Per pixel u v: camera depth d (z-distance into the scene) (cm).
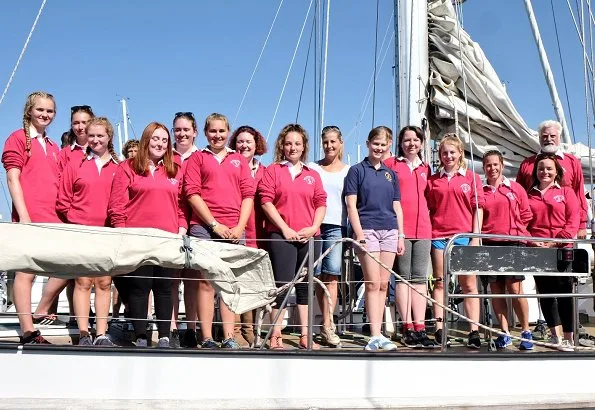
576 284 498
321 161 534
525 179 584
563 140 808
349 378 371
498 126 735
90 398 348
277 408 356
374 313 455
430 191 528
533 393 394
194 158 454
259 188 476
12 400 341
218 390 358
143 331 407
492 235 410
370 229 467
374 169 480
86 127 464
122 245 378
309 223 472
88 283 422
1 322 502
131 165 431
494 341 498
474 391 386
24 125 425
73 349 348
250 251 408
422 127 686
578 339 488
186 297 454
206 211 438
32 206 420
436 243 520
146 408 343
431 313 568
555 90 814
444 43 712
